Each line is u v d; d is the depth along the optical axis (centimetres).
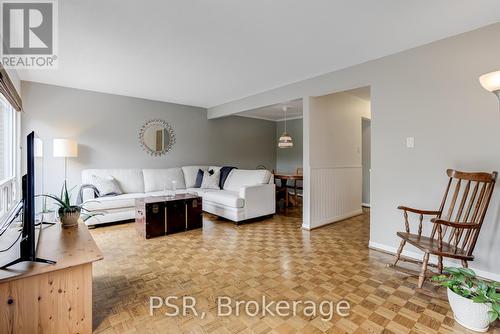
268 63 304
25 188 142
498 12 195
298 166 714
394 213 276
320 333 148
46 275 135
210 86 406
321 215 391
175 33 228
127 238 325
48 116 395
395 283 209
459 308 156
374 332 149
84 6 186
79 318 144
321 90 346
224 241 316
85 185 381
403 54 266
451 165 236
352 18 203
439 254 188
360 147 475
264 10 192
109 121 454
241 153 673
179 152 548
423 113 253
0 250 153
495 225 212
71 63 303
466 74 226
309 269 235
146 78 363
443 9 191
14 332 129
